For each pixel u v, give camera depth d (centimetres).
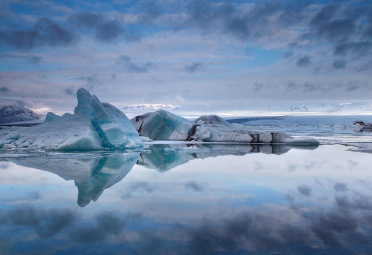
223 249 305
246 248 308
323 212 430
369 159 1092
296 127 5525
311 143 1897
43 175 762
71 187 614
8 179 705
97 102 1526
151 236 340
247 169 856
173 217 408
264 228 364
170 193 554
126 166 930
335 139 2294
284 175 754
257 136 2098
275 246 312
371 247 310
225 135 2198
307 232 351
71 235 344
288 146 1794
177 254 294
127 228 366
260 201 494
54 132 1500
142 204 476
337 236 339
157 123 2383
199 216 412
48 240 329
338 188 596
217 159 1112
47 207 463
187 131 2344
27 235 345
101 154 1280
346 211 436
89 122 1542
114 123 1557
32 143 1468
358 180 684
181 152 1403
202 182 664
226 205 469
